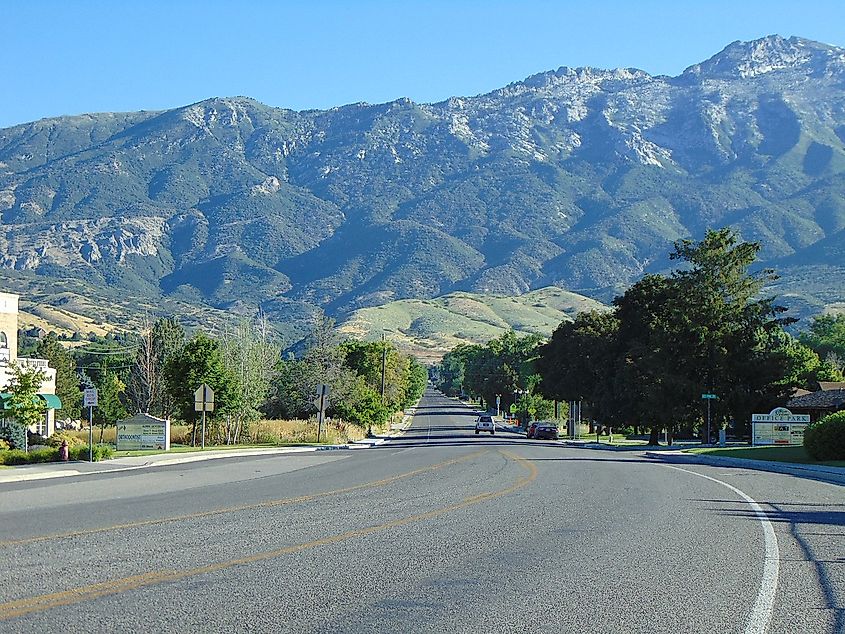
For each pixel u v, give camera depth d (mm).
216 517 16859
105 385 77438
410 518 16812
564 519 16828
